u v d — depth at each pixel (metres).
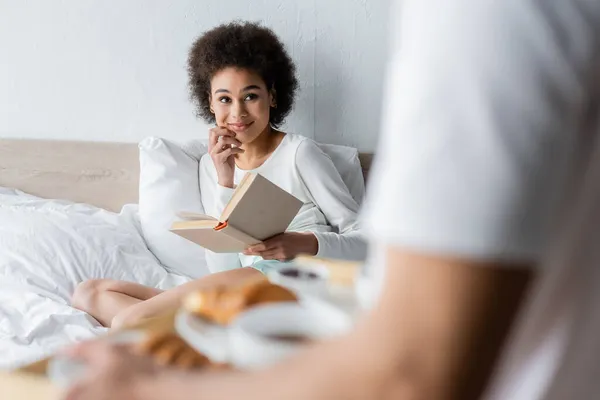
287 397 0.31
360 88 1.93
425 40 0.29
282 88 1.80
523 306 0.28
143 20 2.00
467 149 0.27
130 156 2.03
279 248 1.35
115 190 2.05
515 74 0.27
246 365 0.44
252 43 1.70
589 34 0.28
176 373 0.37
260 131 1.70
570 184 0.31
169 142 1.93
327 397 0.30
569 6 0.28
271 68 1.71
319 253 1.42
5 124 2.13
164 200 1.85
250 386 0.32
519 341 0.38
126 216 1.88
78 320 1.33
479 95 0.27
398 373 0.28
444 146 0.27
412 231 0.27
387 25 1.87
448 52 0.28
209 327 0.51
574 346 0.36
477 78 0.27
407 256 0.28
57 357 0.47
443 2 0.29
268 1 1.92
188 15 1.97
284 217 1.30
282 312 0.50
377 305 0.29
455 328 0.27
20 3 2.04
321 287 0.58
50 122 2.11
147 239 1.84
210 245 1.33
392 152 0.29
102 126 2.08
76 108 2.08
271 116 1.85
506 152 0.27
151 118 2.06
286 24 1.93
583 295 0.35
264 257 1.36
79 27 2.03
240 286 0.60
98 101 2.07
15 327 1.29
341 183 1.73
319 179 1.69
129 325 0.54
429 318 0.27
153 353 0.45
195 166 1.92
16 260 1.54
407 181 0.28
